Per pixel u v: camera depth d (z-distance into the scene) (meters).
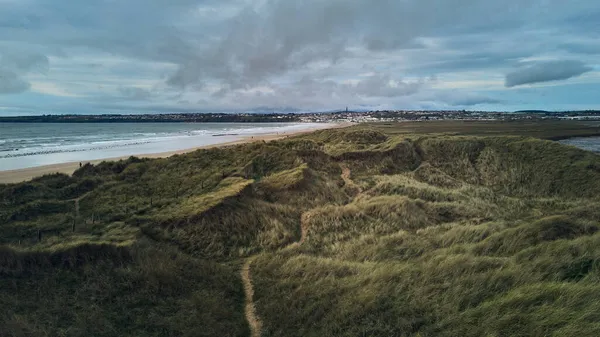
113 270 11.54
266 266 13.25
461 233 15.15
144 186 21.83
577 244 10.68
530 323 7.11
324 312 9.55
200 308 10.23
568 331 6.59
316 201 21.34
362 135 41.91
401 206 19.31
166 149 58.44
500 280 9.15
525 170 30.22
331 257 14.55
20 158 46.78
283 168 25.75
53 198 19.81
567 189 26.64
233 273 12.88
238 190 19.05
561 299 7.66
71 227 15.38
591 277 8.61
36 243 13.43
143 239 14.16
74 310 9.70
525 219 20.17
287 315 9.76
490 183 29.86
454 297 8.77
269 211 18.39
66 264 11.65
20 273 11.04
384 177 27.55
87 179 22.67
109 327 9.09
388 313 8.77
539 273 9.27
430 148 35.47
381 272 11.09
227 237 15.70
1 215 16.44
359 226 17.83
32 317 9.17
